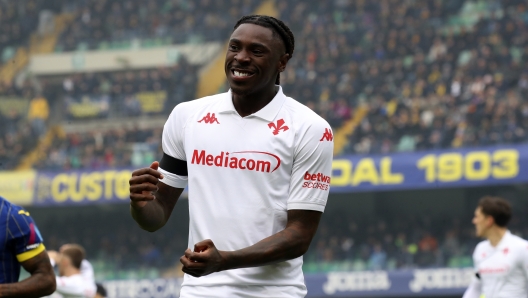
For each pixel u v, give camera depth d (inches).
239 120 404.5
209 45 3378.4
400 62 2965.1
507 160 2353.6
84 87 3280.0
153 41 3437.5
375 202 2704.2
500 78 2741.1
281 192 400.8
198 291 403.9
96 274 2659.9
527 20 3034.0
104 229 2802.7
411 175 2443.4
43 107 3208.7
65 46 3496.6
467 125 2573.8
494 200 843.4
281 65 411.2
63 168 2908.5
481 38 2967.5
